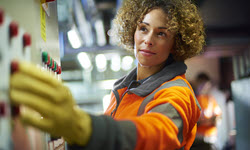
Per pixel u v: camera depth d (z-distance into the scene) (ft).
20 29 2.31
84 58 15.64
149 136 2.36
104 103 18.72
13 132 2.07
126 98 3.63
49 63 3.15
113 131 2.19
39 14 2.89
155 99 3.18
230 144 16.90
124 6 4.25
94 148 2.13
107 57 17.02
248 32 17.02
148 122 2.48
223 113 21.21
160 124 2.49
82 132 2.08
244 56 11.96
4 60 1.94
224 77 24.57
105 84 19.17
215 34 17.21
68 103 1.96
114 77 19.52
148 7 3.56
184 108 2.96
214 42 17.54
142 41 3.54
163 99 2.89
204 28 4.26
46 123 1.91
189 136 3.76
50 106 1.87
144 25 3.55
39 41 2.85
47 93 1.86
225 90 23.13
